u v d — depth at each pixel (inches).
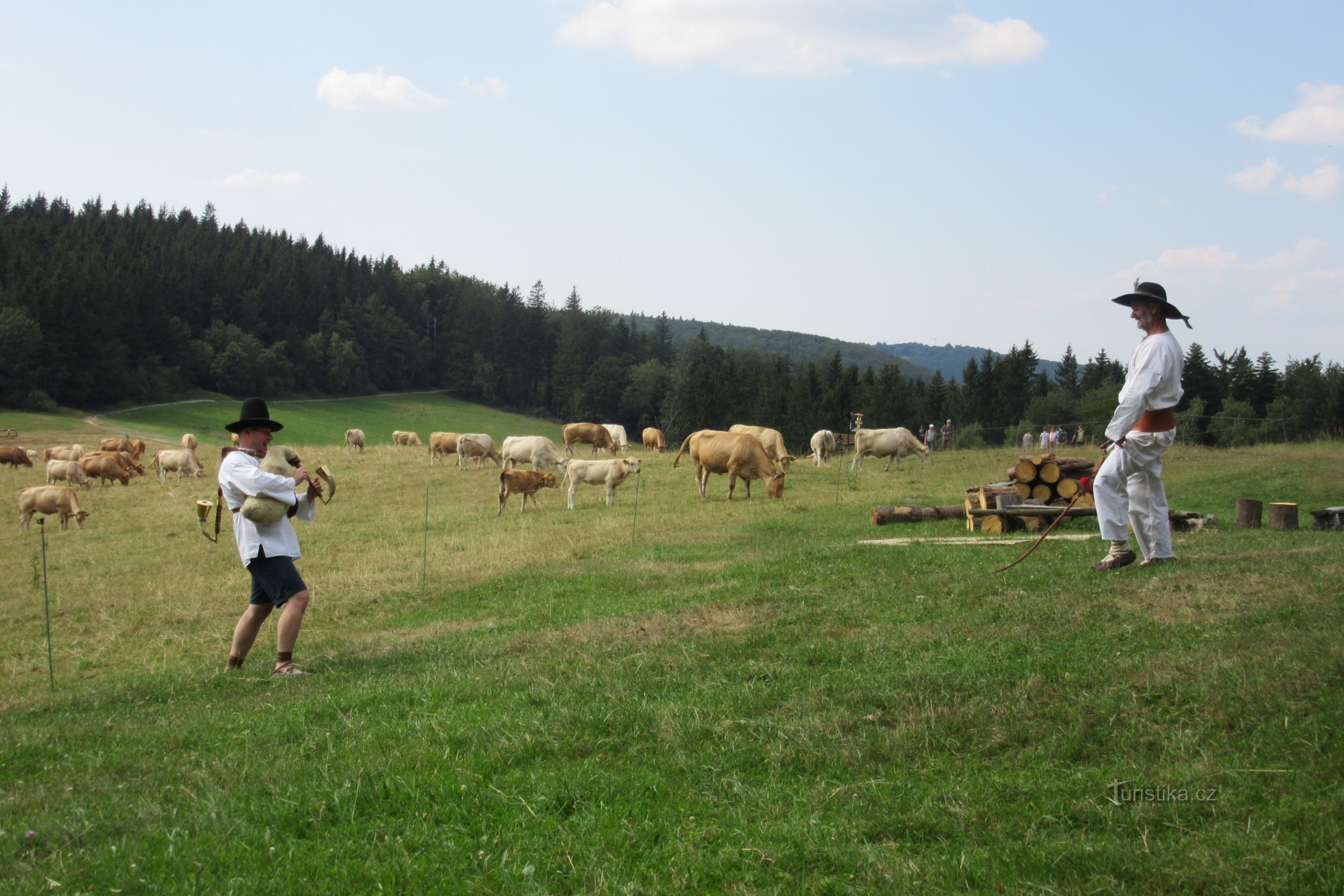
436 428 3843.5
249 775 200.1
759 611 327.9
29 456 1588.3
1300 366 2138.3
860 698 221.0
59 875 153.6
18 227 4099.4
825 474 1144.8
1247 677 203.5
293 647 338.0
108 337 3353.8
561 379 4771.2
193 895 147.6
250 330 4291.3
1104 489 338.6
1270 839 144.8
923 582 357.7
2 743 244.2
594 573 516.7
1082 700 205.6
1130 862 142.3
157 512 1008.9
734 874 147.6
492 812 174.1
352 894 146.0
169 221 5748.0
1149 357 328.2
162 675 350.9
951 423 2233.0
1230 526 530.3
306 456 1519.4
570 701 237.5
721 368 3257.9
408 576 575.5
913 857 150.5
